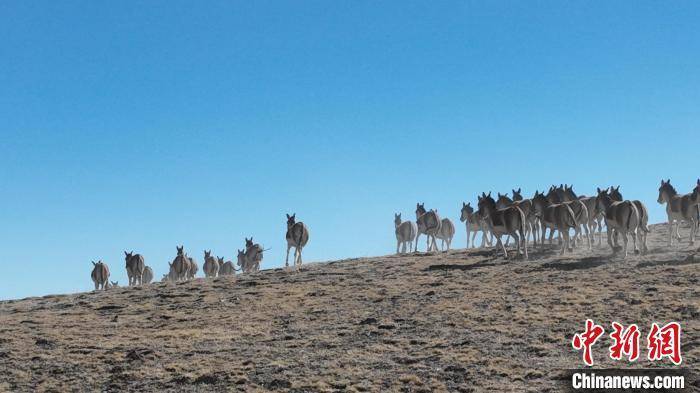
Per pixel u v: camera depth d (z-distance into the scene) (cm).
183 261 4812
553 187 4072
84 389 2247
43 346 2688
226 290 3544
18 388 2280
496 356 2275
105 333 2858
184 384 2233
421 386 2103
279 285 3528
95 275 4566
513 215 3466
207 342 2634
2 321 3222
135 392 2198
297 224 4209
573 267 3189
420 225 4309
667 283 2781
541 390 1995
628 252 3397
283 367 2311
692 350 2169
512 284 3023
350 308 2953
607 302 2645
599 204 3478
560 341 2350
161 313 3169
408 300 2975
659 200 4109
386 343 2488
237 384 2208
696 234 3919
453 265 3547
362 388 2109
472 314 2684
